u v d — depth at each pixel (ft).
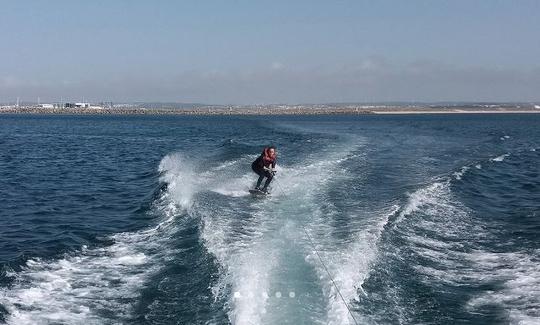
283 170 74.02
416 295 29.19
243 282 28.07
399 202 50.83
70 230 47.44
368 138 152.66
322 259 32.04
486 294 30.22
